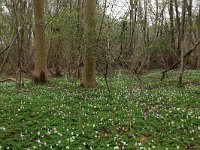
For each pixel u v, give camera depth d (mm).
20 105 15914
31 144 10766
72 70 32031
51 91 21141
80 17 22641
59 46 35594
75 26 19781
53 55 39938
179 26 40969
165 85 24328
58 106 15922
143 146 10750
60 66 40219
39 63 25844
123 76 29203
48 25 28328
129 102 17062
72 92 20594
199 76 29281
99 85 23984
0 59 38531
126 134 12055
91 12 20797
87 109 15336
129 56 28547
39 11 25422
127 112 14938
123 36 19578
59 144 10609
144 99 18000
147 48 28188
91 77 22734
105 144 10867
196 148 10836
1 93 20609
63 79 29938
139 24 30984
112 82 26062
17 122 13289
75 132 11875
